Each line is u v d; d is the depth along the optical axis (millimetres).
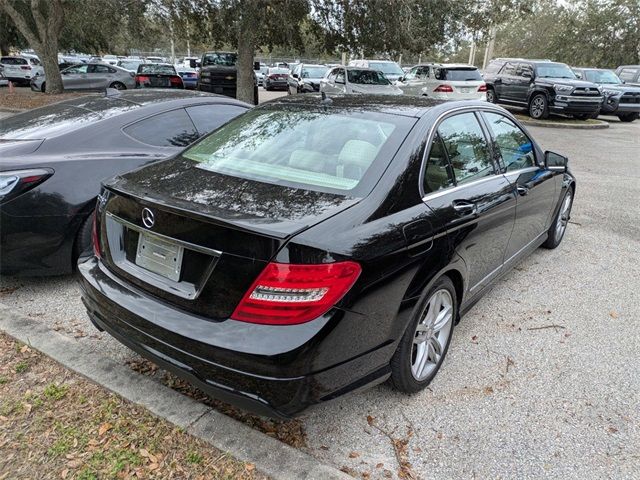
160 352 2369
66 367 2963
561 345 3600
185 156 3172
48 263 3875
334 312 2156
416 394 2990
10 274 3812
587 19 40219
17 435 2465
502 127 3951
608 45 39625
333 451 2529
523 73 18266
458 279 3143
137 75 20156
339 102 3375
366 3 13836
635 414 2896
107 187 2744
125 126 4457
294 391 2137
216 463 2324
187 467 2301
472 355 3434
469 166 3336
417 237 2562
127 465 2309
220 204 2355
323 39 15820
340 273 2154
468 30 15555
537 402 2965
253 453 2377
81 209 3891
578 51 40812
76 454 2363
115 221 2713
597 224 6484
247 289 2150
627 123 19031
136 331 2451
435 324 2984
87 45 34688
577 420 2824
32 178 3693
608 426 2787
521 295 4375
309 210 2328
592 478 2424
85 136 4223
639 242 5828
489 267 3631
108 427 2525
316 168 2752
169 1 14375
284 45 16047
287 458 2355
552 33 43469
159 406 2658
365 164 2699
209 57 18172
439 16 14211
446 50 17547
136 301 2488
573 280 4715
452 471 2436
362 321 2283
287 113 3320
